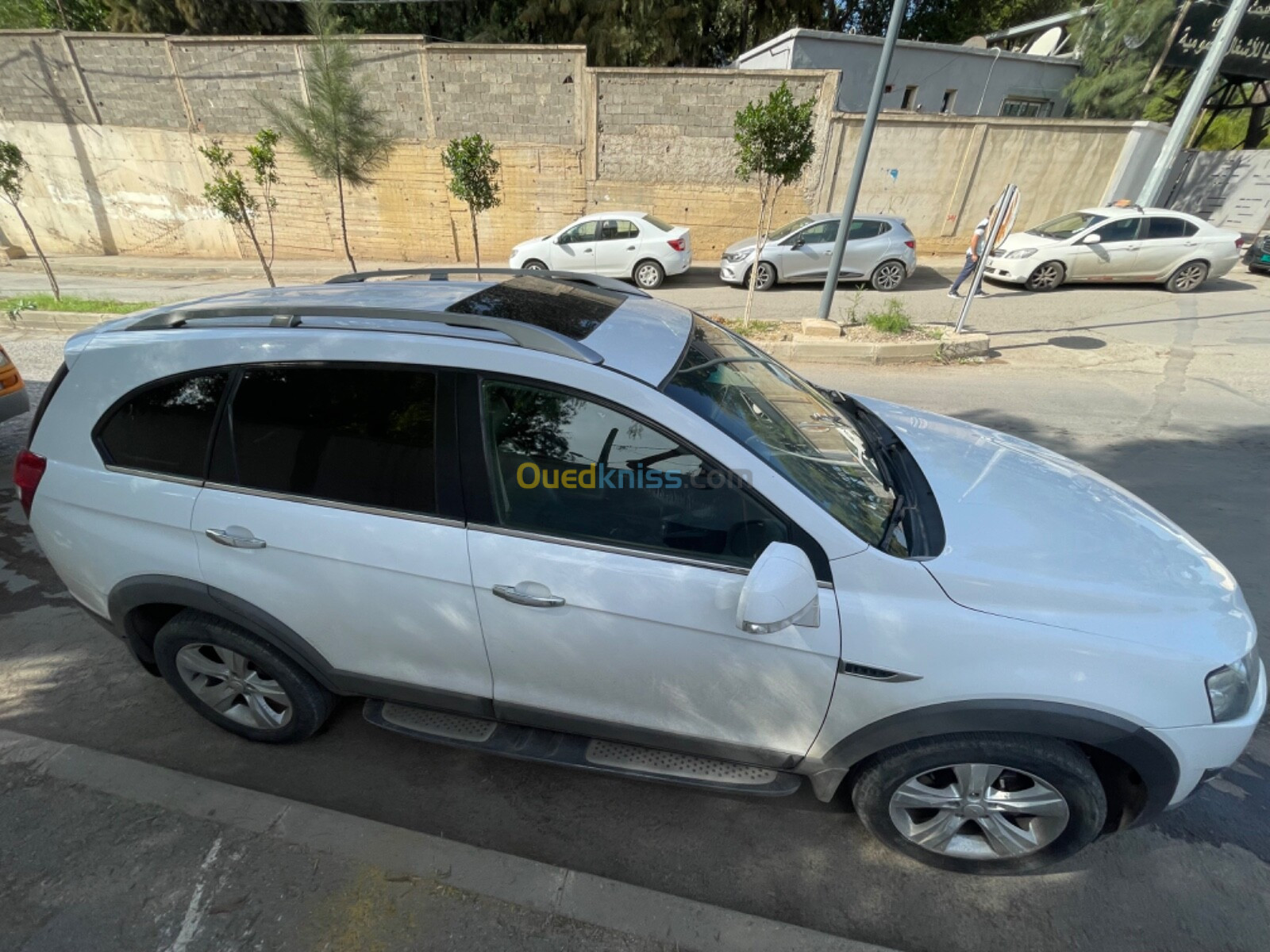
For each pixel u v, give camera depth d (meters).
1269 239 12.82
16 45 14.56
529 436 1.88
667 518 1.83
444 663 2.07
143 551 2.16
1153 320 9.80
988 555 1.85
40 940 1.78
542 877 1.95
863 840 2.16
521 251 12.26
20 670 2.85
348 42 12.93
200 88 14.77
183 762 2.43
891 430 2.66
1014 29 20.41
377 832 2.08
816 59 15.05
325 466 2.00
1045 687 1.68
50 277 10.50
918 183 14.64
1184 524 4.15
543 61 13.70
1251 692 1.79
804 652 1.77
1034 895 1.98
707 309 10.61
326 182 15.38
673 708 1.95
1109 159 14.72
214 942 1.78
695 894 1.99
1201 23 15.72
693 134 14.11
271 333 2.02
